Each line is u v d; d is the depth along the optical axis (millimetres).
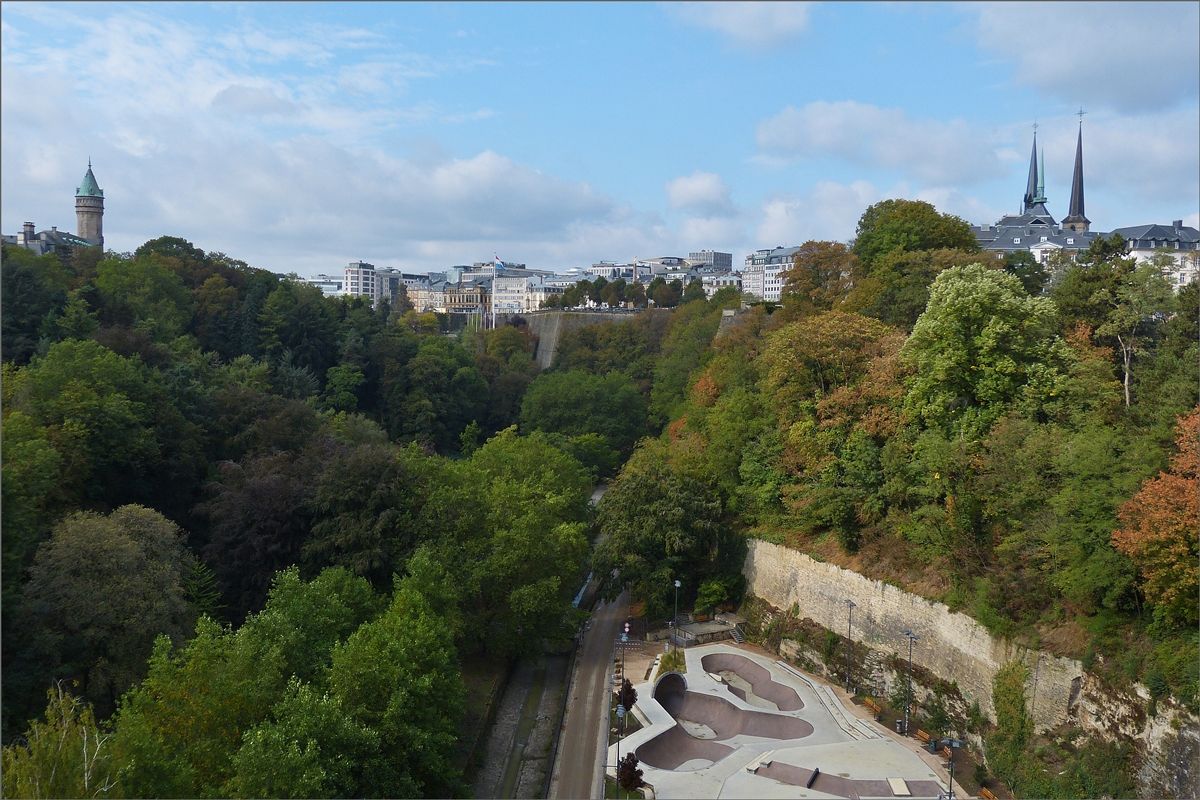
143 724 45781
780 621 91875
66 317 117312
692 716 78875
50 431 79125
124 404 87750
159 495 94250
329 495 84188
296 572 66562
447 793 62125
